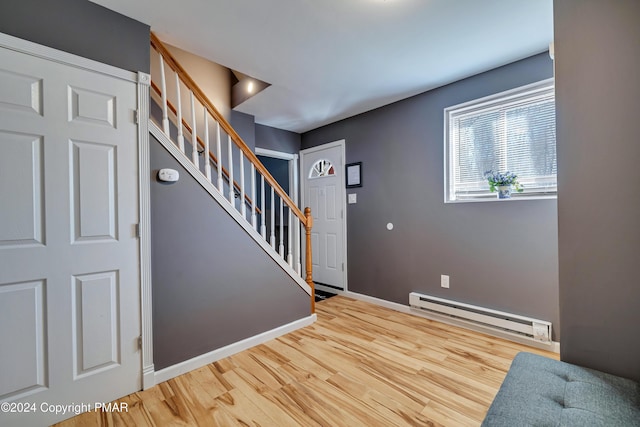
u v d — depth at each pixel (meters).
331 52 2.18
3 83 1.36
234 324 2.23
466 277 2.64
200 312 2.04
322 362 2.07
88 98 1.58
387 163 3.25
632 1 1.16
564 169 1.31
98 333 1.61
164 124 1.93
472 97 2.57
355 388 1.76
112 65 1.66
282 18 1.78
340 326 2.73
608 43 1.21
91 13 1.60
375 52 2.18
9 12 1.38
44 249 1.46
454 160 2.75
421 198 2.95
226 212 2.21
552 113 2.20
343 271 3.75
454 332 2.56
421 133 2.94
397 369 1.96
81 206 1.56
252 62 2.32
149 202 1.80
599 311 1.23
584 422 0.90
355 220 3.62
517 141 2.37
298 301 2.72
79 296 1.56
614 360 1.19
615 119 1.19
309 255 2.89
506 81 2.37
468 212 2.62
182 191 1.96
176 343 1.92
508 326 2.33
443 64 2.37
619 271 1.19
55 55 1.49
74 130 1.54
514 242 2.36
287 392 1.72
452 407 1.58
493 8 1.70
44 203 1.46
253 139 3.58
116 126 1.67
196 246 2.03
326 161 4.00
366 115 3.46
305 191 4.28
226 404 1.62
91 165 1.59
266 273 2.47
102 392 1.62
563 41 1.31
